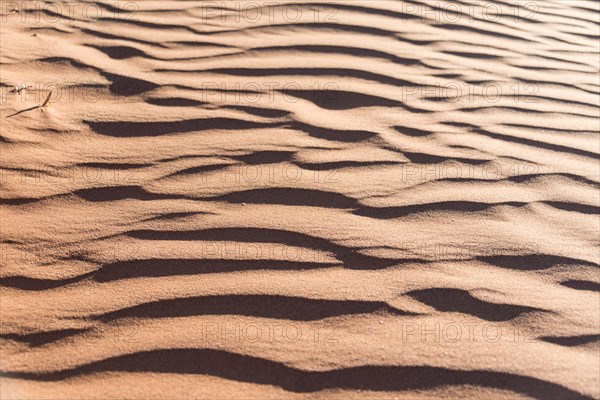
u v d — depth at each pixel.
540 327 2.12
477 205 2.68
